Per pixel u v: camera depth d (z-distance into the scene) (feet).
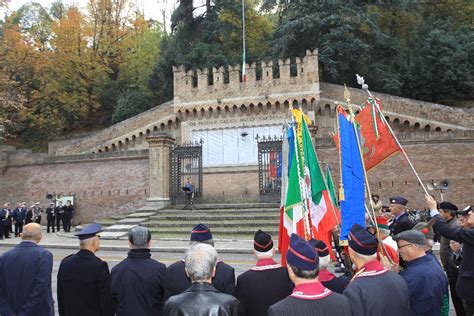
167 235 75.10
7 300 18.78
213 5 169.37
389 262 20.47
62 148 131.13
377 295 13.84
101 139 130.62
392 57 144.36
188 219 83.25
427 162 90.99
